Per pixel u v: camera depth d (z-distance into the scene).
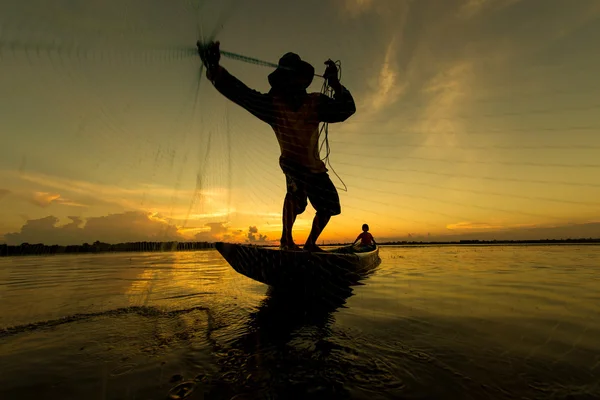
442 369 2.55
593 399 2.09
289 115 4.39
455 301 5.10
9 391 2.29
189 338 3.36
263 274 4.88
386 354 2.86
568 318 3.99
